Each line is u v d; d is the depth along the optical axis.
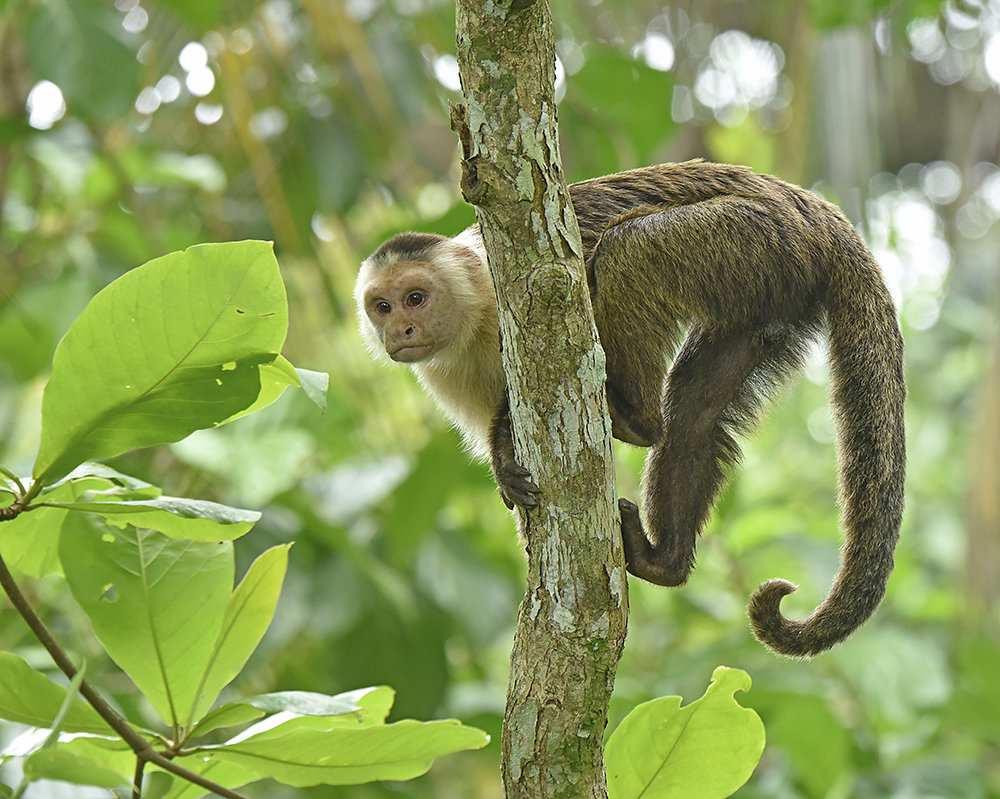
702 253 5.18
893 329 5.35
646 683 8.11
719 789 3.91
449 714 8.45
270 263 3.42
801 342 5.50
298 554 8.00
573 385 3.75
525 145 3.49
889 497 5.14
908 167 17.84
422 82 9.45
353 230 10.21
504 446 4.92
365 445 8.88
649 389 5.12
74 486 3.88
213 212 9.21
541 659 3.88
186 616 3.88
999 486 9.40
